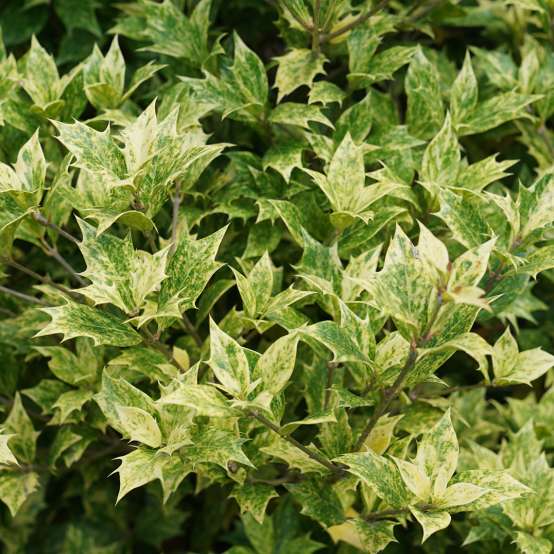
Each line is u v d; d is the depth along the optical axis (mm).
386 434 886
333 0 962
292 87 966
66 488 1137
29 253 1041
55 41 1154
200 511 1148
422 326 812
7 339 997
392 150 973
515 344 886
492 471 831
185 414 853
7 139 1006
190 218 966
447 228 958
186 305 864
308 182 991
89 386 964
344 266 992
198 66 1025
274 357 845
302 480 922
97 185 896
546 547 894
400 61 985
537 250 883
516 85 1043
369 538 869
